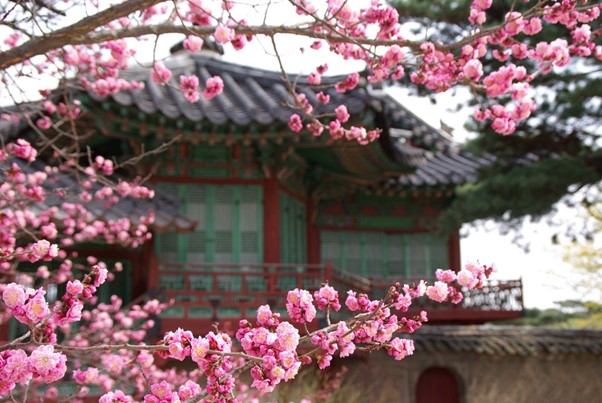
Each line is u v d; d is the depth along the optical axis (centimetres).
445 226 1178
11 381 260
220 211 1198
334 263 1558
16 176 648
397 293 350
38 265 1012
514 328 1382
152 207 1024
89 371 466
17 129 998
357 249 1588
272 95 1201
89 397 844
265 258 1197
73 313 287
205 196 1194
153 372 766
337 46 509
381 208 1627
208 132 1054
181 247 1172
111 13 421
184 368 1050
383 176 1388
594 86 993
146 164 1141
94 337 875
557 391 1334
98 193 902
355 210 1605
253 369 284
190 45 515
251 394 963
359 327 340
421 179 1515
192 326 1020
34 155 637
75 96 909
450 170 1565
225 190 1205
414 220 1644
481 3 488
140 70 1088
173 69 1268
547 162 1089
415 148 1602
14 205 660
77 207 854
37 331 283
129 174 1146
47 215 809
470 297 1408
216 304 1031
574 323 2141
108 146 1160
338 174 1402
